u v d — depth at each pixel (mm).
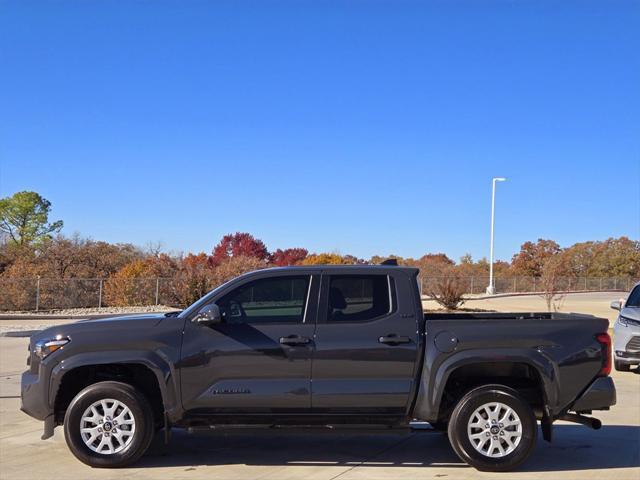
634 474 6664
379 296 6910
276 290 6930
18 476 6449
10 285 30906
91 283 33250
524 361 6684
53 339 6773
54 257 39875
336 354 6664
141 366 6945
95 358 6641
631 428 8773
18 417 9195
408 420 6777
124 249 44750
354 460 7102
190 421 6688
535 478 6504
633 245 86875
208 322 6633
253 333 6707
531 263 83250
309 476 6484
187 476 6457
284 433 6719
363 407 6684
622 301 14906
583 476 6582
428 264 64500
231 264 38000
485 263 88625
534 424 6684
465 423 6664
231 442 7840
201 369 6652
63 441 7871
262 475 6504
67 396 7023
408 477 6473
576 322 6875
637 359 13289
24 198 61188
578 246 87500
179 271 36125
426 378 6676
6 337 20812
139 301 33406
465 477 6504
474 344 6703
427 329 6777
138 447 6676
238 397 6625
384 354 6684
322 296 6875
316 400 6645
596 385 6785
